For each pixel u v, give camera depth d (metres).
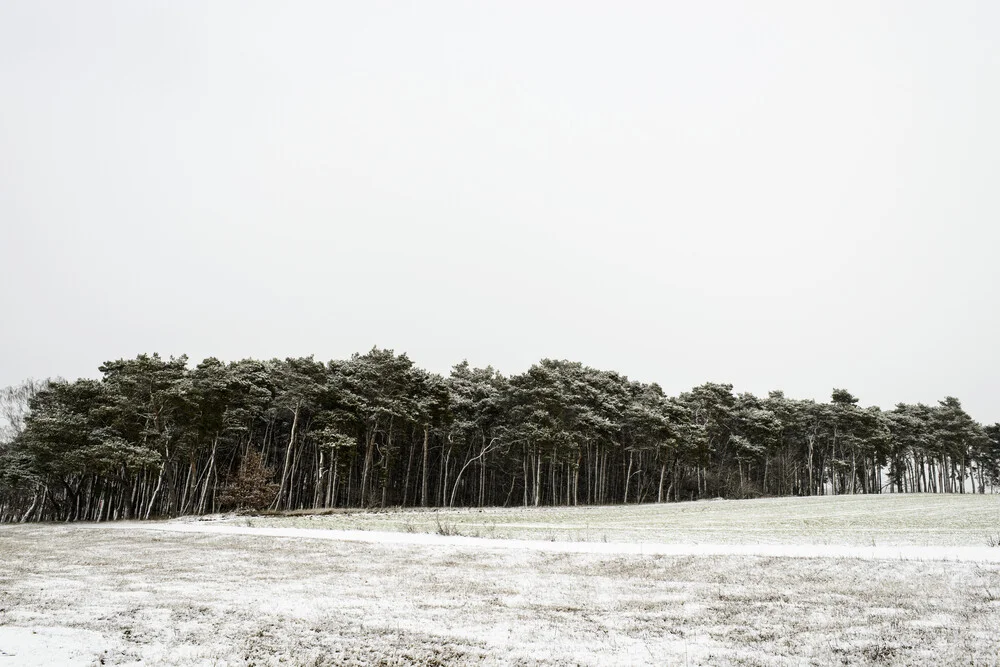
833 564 18.58
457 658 10.64
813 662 10.27
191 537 31.92
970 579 16.06
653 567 19.86
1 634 11.82
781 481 100.50
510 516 48.25
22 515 73.62
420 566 21.34
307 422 73.44
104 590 17.22
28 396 69.75
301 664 10.26
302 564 22.25
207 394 56.41
